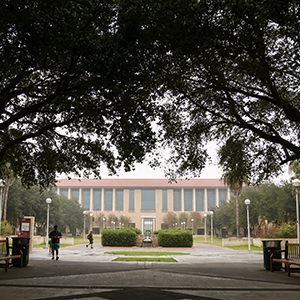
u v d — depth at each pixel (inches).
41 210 2524.6
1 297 253.9
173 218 3922.2
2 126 404.8
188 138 557.3
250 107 485.7
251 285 320.2
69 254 777.6
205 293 277.4
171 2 305.9
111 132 494.9
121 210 4148.6
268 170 562.3
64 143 591.8
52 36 315.9
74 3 314.8
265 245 472.1
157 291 282.7
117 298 251.6
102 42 348.8
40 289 291.0
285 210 1722.4
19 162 619.8
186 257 710.5
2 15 291.9
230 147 570.3
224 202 3474.4
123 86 378.9
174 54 331.6
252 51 323.0
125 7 326.3
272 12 298.2
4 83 506.3
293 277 382.0
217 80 406.3
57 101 486.3
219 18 321.4
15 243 482.6
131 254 786.2
